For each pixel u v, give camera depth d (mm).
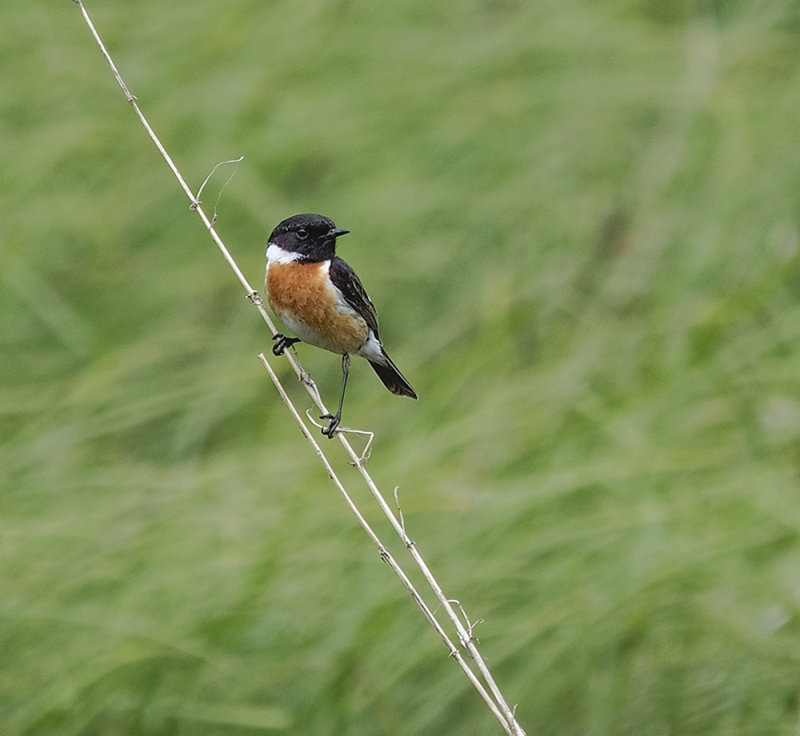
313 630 10102
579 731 9617
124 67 16344
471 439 11570
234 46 16234
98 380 13023
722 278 13109
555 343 12688
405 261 14133
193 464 12414
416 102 15469
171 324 14078
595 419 11461
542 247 13867
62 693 9938
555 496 10711
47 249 14844
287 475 11609
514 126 15055
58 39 16594
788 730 9328
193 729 9750
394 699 9836
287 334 10734
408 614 10094
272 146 15320
